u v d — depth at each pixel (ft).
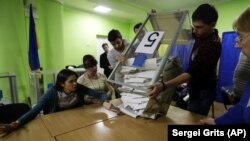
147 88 3.48
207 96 4.47
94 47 17.15
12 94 8.65
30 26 9.48
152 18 4.53
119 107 4.19
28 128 3.39
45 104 4.69
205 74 4.18
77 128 3.35
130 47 4.59
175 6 15.11
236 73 4.06
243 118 2.53
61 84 5.04
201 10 3.71
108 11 16.10
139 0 13.94
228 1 12.60
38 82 9.36
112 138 2.94
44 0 10.71
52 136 3.05
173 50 3.99
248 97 2.47
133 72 4.06
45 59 11.09
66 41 15.10
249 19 2.01
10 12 9.12
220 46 4.13
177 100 7.37
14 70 9.45
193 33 4.21
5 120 4.67
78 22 15.70
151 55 4.08
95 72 6.97
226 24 12.86
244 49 2.15
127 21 19.76
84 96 5.60
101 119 3.78
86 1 13.53
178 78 3.74
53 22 11.30
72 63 15.67
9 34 9.16
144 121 3.62
